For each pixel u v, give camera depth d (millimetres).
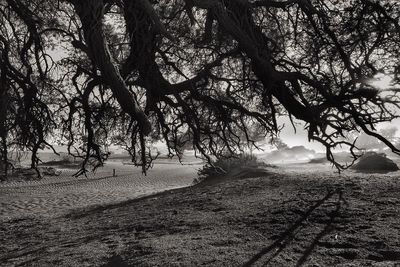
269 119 9469
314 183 14195
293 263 5895
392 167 26062
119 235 9836
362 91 8148
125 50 9016
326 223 8406
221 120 9375
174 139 9453
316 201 10812
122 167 52250
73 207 19984
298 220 8844
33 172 38281
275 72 7930
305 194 12195
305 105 8203
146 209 14273
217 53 9344
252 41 7895
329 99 8156
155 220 11195
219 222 9547
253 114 9188
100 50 6199
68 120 7984
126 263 6836
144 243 8023
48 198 24203
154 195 20000
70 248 8992
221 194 14672
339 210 9414
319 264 5766
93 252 8023
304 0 8438
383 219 8266
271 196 12578
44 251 9195
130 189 29359
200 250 6984
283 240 7301
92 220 13664
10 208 20344
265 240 7426
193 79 8656
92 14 6242
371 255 6039
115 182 35031
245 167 23312
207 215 10797
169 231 9406
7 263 8477
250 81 9547
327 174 17906
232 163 24219
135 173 43438
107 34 8859
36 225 14078
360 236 7090
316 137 8469
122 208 15922
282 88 8492
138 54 7980
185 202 14148
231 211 10867
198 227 9328
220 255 6551
